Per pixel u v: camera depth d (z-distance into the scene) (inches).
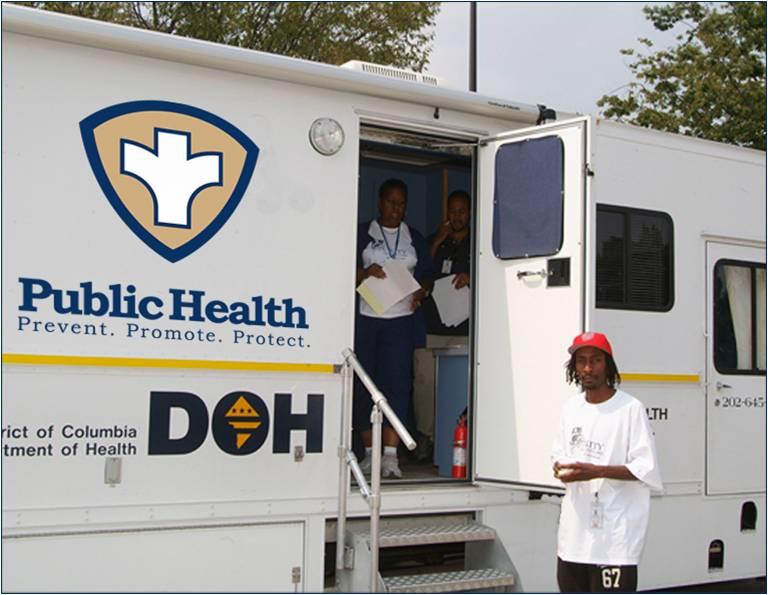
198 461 171.5
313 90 188.9
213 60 175.8
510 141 204.2
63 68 164.6
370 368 225.8
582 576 160.1
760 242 259.6
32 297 159.6
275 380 179.9
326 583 191.0
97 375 163.6
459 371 225.0
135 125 169.9
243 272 178.2
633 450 156.6
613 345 230.7
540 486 192.5
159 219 170.9
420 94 199.2
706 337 247.3
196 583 170.2
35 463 158.2
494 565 200.2
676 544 237.1
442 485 201.3
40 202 161.3
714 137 655.8
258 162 181.5
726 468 247.9
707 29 679.1
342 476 183.5
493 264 205.5
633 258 236.1
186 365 171.0
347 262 189.6
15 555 156.4
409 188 288.2
